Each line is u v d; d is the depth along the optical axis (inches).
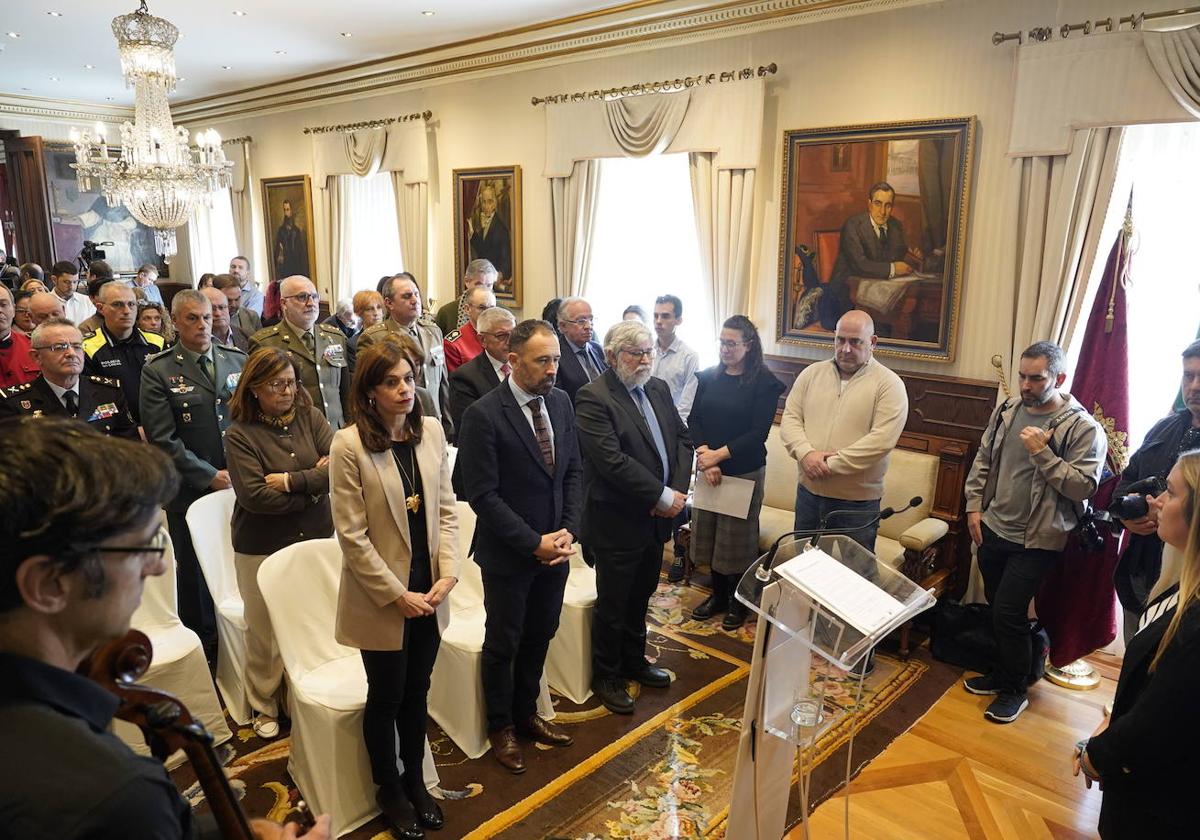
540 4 217.3
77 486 30.8
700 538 165.6
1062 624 142.1
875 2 173.3
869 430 141.2
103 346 152.7
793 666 80.1
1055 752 121.3
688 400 182.9
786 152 190.7
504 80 258.5
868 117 179.0
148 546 34.4
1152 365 150.6
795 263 194.1
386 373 88.3
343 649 108.2
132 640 39.8
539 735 118.6
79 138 223.5
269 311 278.8
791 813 106.7
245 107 367.6
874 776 114.8
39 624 31.9
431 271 301.6
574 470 116.5
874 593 73.2
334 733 96.4
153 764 32.6
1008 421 134.6
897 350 180.1
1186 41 131.9
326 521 120.0
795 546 82.6
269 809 101.7
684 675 140.6
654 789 109.0
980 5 159.9
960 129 163.6
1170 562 81.4
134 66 204.1
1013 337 162.2
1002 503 133.6
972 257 168.7
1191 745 57.5
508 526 104.4
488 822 101.2
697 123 204.1
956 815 106.9
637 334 121.8
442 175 287.4
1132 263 147.7
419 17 233.6
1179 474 61.8
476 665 113.3
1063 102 147.3
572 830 100.6
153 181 220.5
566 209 242.8
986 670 144.8
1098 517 123.7
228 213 403.5
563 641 130.9
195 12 232.8
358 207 328.5
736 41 198.7
